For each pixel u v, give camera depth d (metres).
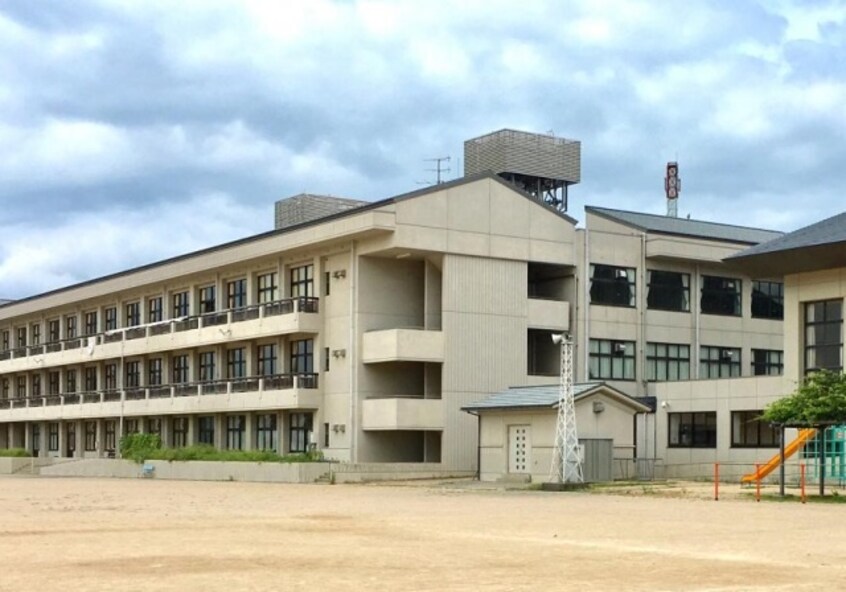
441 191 57.50
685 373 64.44
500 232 59.12
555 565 17.69
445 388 57.16
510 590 14.73
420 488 48.12
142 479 63.69
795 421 38.47
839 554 19.77
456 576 16.20
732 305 66.88
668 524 26.67
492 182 59.19
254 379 64.50
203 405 68.44
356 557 18.75
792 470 49.66
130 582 15.46
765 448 52.59
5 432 98.06
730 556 19.28
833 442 48.25
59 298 87.38
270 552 19.58
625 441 51.81
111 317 84.19
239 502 36.84
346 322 59.12
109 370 83.94
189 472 62.84
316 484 53.59
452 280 57.69
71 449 88.44
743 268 51.59
